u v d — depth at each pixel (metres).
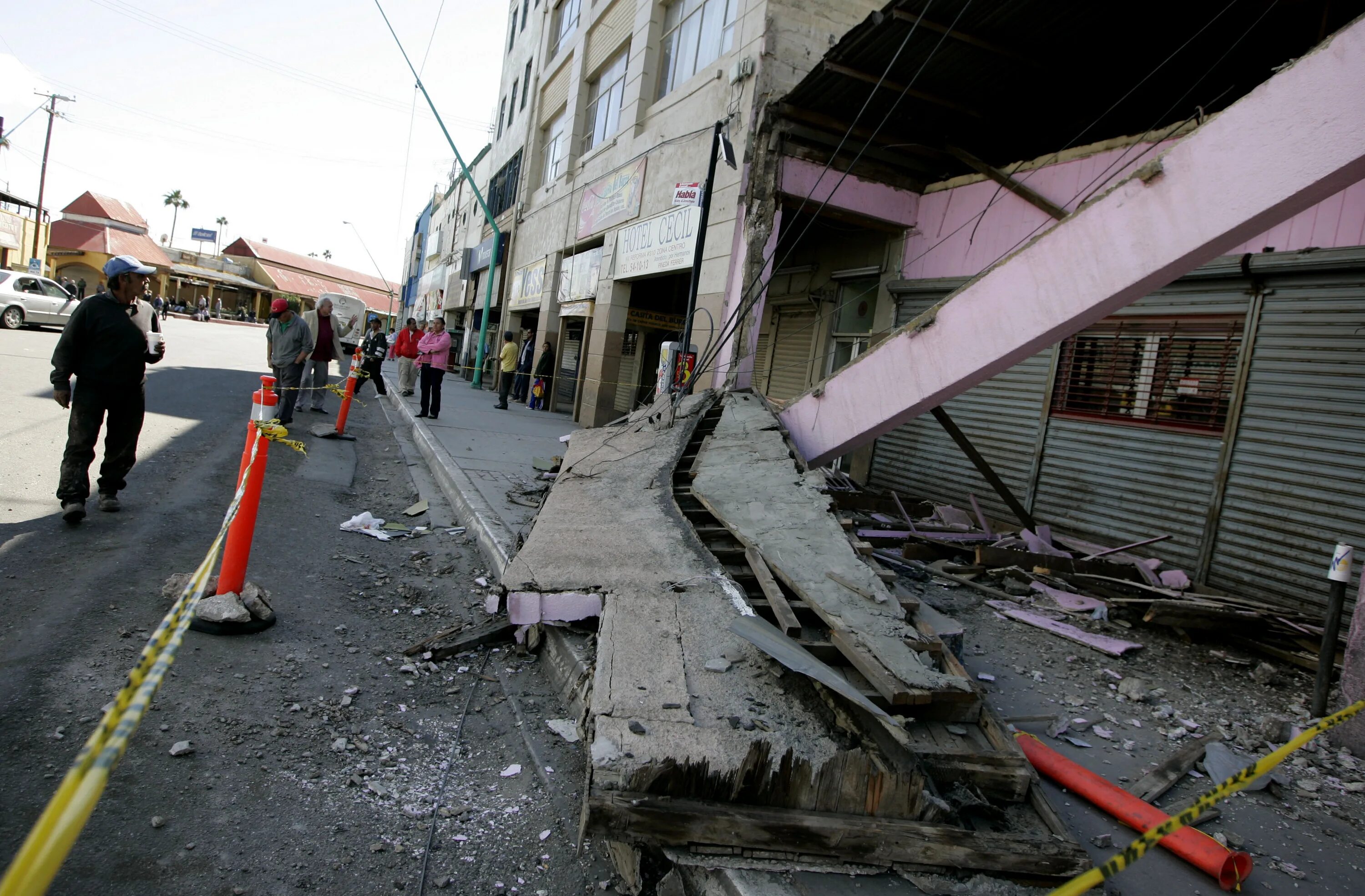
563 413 19.25
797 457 6.86
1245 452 6.92
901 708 3.22
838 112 10.65
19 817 2.50
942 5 7.91
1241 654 5.79
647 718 2.83
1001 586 6.91
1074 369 8.66
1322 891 2.94
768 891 2.34
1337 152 3.79
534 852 2.77
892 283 11.12
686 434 7.96
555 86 22.36
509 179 27.31
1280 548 6.57
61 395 5.20
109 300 5.41
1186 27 8.00
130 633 3.90
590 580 4.19
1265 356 6.86
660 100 14.77
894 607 3.93
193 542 5.43
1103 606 6.36
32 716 3.07
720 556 4.87
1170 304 7.68
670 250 13.06
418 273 58.47
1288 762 4.01
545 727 3.63
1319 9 7.25
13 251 38.38
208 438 9.34
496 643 4.55
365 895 2.46
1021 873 2.58
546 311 20.64
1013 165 9.72
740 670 3.32
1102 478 8.20
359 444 11.22
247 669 3.78
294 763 3.10
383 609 4.90
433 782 3.14
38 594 4.17
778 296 14.03
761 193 10.73
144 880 2.36
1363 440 6.12
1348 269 6.29
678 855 2.46
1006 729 3.19
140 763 2.91
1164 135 7.82
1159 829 1.78
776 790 2.63
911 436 10.73
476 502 7.38
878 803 2.68
